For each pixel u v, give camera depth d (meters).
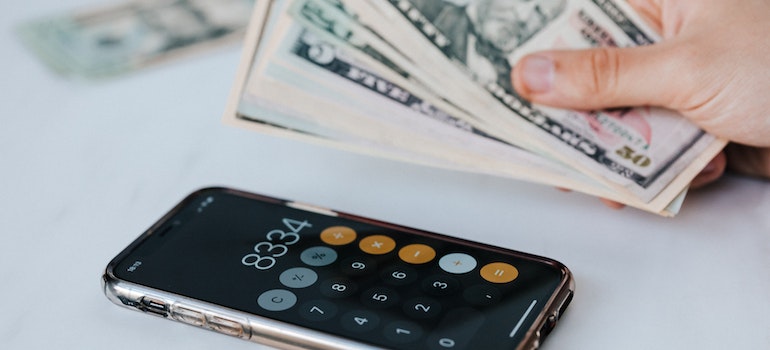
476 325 0.45
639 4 0.61
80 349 0.48
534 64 0.58
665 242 0.55
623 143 0.58
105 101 0.75
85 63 0.80
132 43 0.83
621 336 0.48
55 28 0.86
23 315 0.51
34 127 0.72
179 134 0.70
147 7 0.89
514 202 0.59
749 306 0.49
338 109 0.60
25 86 0.77
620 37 0.61
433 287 0.48
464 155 0.58
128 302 0.49
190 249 0.52
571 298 0.48
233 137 0.69
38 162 0.67
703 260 0.53
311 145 0.67
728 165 0.61
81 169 0.66
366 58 0.61
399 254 0.51
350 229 0.54
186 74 0.78
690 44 0.57
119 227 0.59
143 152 0.68
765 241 0.54
